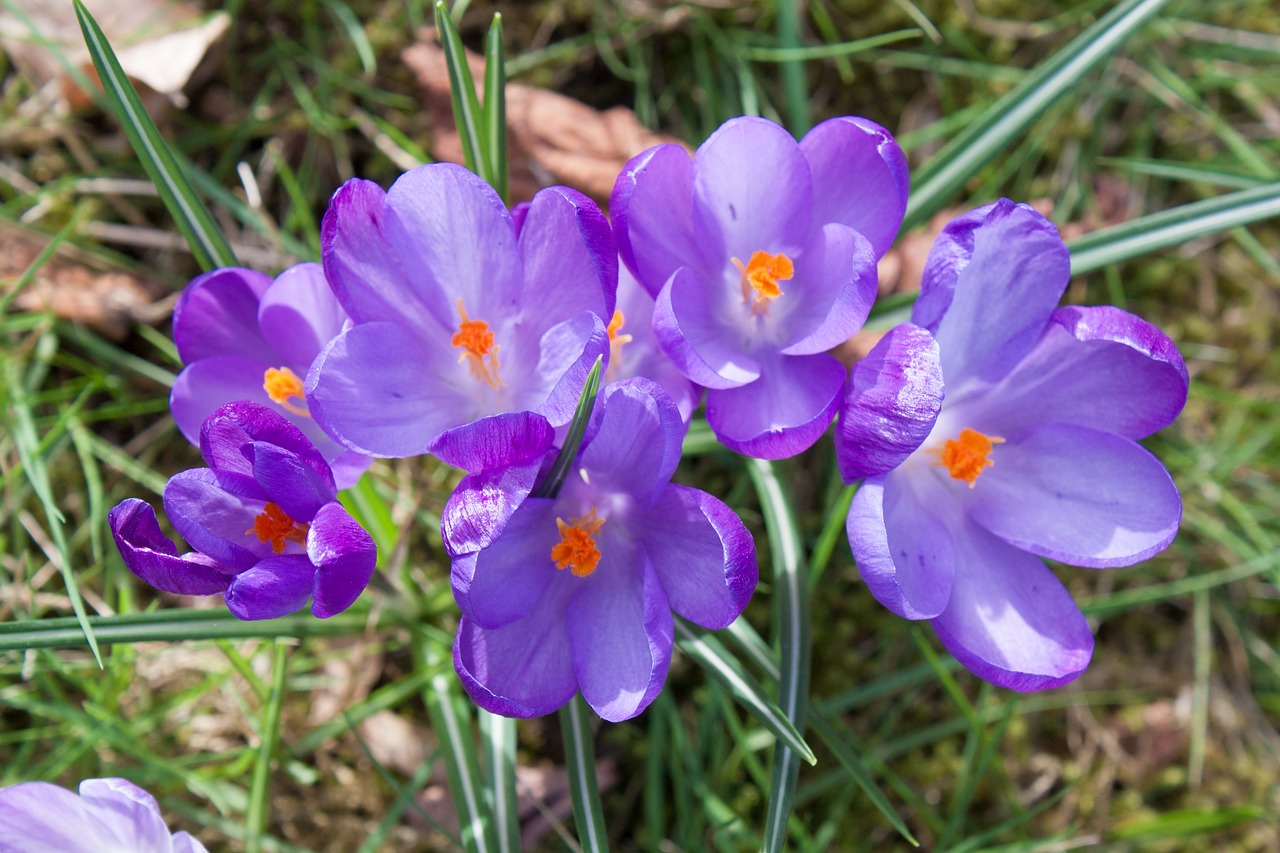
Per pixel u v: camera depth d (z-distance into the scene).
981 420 0.27
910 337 0.23
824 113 0.36
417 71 0.34
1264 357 0.36
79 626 0.25
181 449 0.33
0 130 0.33
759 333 0.26
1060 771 0.34
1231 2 0.36
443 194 0.24
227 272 0.25
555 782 0.31
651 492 0.23
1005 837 0.33
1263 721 0.34
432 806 0.31
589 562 0.24
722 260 0.26
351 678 0.31
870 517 0.24
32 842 0.24
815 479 0.33
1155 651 0.34
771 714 0.25
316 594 0.22
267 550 0.24
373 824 0.31
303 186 0.34
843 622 0.33
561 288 0.25
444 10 0.26
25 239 0.33
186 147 0.34
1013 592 0.26
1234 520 0.35
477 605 0.23
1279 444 0.35
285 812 0.31
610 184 0.33
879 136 0.25
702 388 0.30
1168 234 0.28
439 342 0.25
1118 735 0.34
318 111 0.34
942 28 0.36
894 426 0.23
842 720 0.33
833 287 0.25
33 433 0.30
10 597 0.31
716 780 0.31
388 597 0.29
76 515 0.33
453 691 0.29
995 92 0.36
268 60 0.34
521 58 0.35
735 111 0.35
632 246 0.25
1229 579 0.33
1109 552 0.26
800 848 0.31
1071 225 0.36
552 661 0.24
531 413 0.22
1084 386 0.26
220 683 0.31
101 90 0.33
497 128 0.27
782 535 0.28
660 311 0.24
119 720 0.30
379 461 0.32
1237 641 0.34
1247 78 0.36
